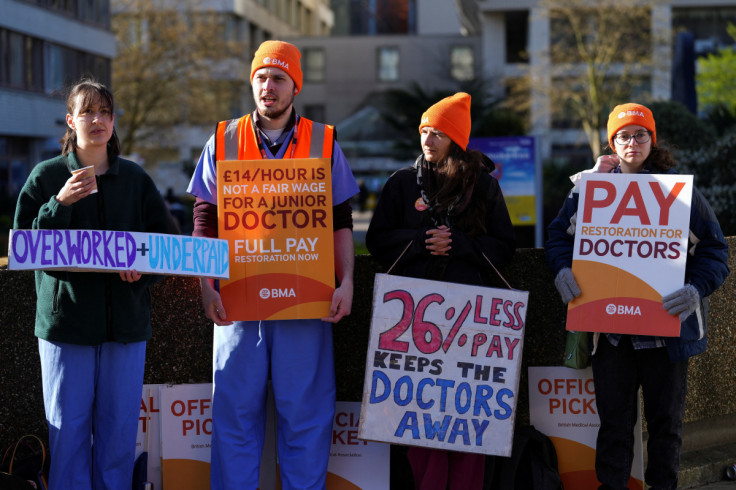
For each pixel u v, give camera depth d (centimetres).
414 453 680
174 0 6412
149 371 750
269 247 641
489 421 648
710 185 1692
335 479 729
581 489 743
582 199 658
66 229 575
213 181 656
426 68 10056
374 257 698
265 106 643
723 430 858
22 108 5953
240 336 649
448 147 663
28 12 5947
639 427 720
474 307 652
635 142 661
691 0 7694
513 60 8431
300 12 12238
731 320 846
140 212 630
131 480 643
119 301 611
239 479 643
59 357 609
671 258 644
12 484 638
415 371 650
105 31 6962
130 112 6053
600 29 6412
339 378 771
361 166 8362
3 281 724
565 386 750
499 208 671
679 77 2305
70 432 609
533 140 1839
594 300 652
